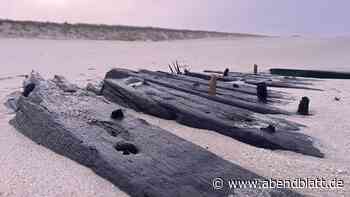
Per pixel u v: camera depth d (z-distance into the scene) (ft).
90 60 83.97
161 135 18.95
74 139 17.74
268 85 49.39
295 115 29.53
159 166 15.15
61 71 60.34
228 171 15.07
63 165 16.99
